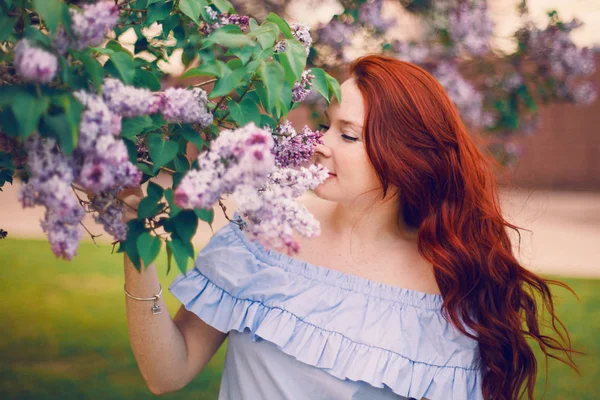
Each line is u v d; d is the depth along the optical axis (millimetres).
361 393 1709
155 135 1390
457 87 4727
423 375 1725
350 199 1779
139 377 4387
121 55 1296
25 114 1086
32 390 4129
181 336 1845
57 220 1143
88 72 1186
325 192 1773
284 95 1438
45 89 1128
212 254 1874
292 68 1437
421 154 1736
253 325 1750
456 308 1774
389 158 1707
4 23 1205
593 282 6789
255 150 1150
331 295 1769
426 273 1835
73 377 4340
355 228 1839
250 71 1413
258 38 1451
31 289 6035
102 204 1294
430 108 1740
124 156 1146
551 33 5133
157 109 1285
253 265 1829
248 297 1792
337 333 1728
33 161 1110
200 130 1440
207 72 1393
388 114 1710
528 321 1935
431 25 4984
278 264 1825
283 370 1731
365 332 1728
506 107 4941
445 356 1753
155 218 1366
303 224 1237
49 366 4484
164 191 1338
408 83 1735
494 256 1819
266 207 1229
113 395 4125
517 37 5188
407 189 1748
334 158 1755
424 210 1784
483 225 1832
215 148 1178
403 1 4859
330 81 1678
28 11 1356
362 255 1839
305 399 1729
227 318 1803
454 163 1771
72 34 1128
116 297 5887
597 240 8812
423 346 1749
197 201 1157
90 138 1110
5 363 4500
